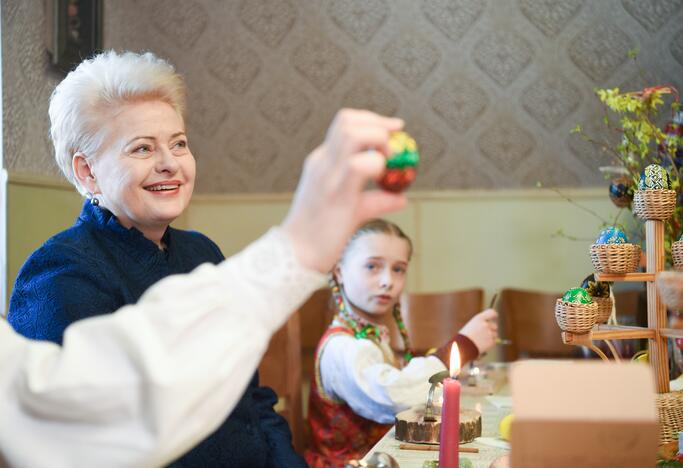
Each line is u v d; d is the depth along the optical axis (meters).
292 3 3.24
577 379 0.57
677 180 1.35
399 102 3.18
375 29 3.18
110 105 1.23
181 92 1.30
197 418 0.52
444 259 3.14
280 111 3.26
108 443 0.52
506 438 1.11
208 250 1.52
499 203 3.10
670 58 2.95
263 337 0.54
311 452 1.74
